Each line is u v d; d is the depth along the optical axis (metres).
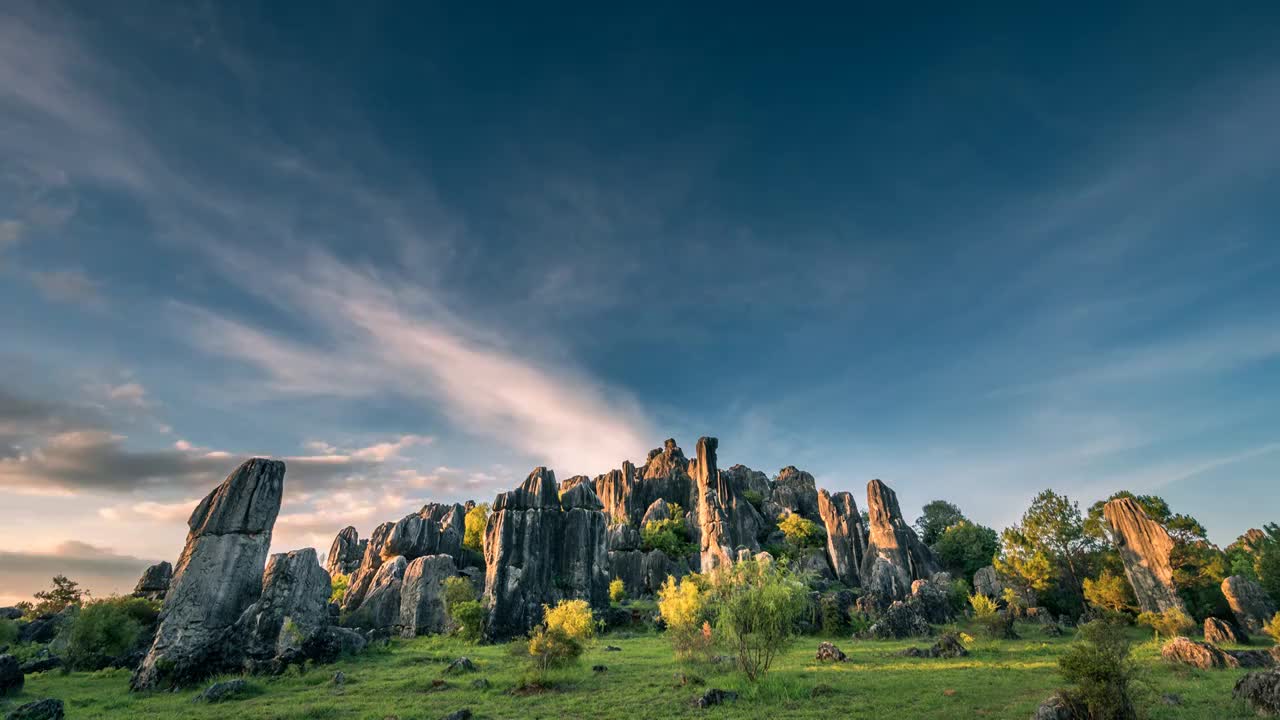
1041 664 34.62
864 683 29.52
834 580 104.19
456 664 39.16
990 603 58.38
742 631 30.39
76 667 47.94
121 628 50.94
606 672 36.09
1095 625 20.31
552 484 80.62
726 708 24.89
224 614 44.47
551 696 29.42
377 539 101.31
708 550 99.81
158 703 33.00
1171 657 32.97
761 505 140.75
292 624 44.41
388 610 71.94
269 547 48.53
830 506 113.75
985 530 109.75
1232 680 26.59
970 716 21.84
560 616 51.28
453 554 96.06
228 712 28.92
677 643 38.34
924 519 133.38
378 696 31.38
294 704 30.28
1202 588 59.62
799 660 39.69
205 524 46.94
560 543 76.81
